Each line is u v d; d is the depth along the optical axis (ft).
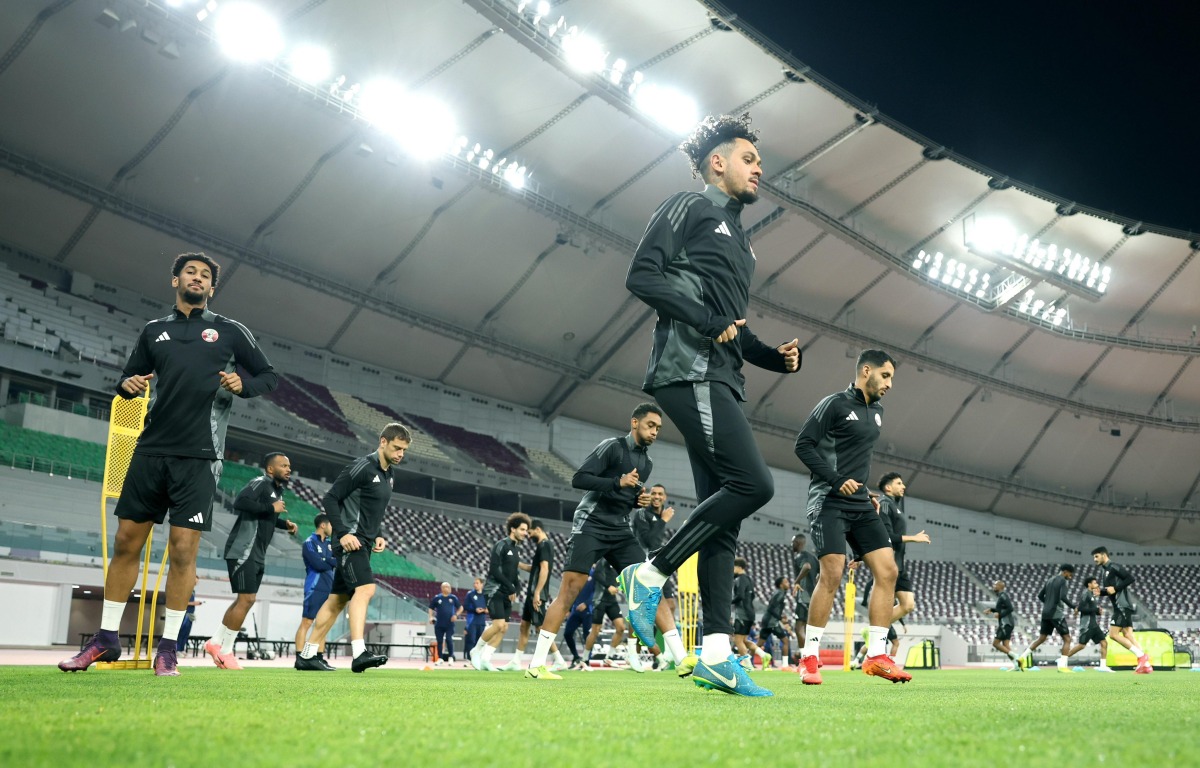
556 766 4.35
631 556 21.88
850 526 18.08
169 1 66.49
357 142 85.97
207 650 24.70
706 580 10.48
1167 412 135.54
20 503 63.31
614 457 21.54
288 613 66.18
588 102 89.97
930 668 55.72
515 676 23.76
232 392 14.40
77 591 63.16
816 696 12.02
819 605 17.80
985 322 125.08
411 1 76.89
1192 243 115.85
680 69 89.20
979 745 5.26
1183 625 123.03
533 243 102.37
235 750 4.76
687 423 9.84
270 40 71.46
